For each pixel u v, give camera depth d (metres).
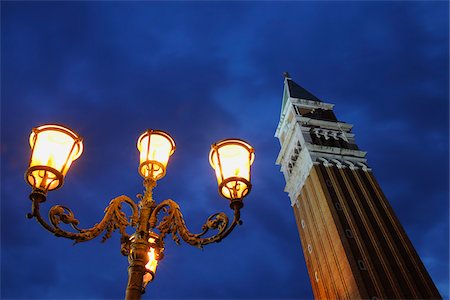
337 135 80.12
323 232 61.66
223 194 9.25
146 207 9.29
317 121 82.31
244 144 9.85
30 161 8.08
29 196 7.76
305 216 69.62
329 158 71.69
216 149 9.71
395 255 55.66
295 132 80.81
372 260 54.53
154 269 11.28
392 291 51.09
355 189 66.31
